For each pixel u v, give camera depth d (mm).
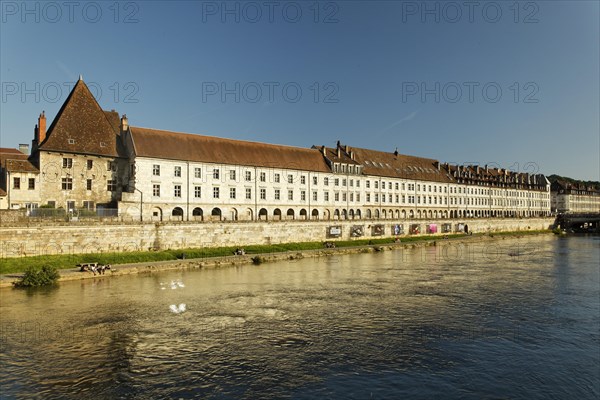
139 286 35781
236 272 43750
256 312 27875
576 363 19984
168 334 23391
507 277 41719
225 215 63906
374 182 86875
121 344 21859
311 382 17781
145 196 56125
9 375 18281
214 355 20516
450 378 18281
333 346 21797
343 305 29828
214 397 16500
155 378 18047
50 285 35938
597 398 16750
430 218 89938
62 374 18406
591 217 123438
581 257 59094
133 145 56875
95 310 28031
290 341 22469
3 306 28906
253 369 19000
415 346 21891
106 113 66250
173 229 51938
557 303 30844
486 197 118750
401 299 31797
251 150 70625
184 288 35156
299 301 30922
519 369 19266
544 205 145875
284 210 71438
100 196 57250
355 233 74188
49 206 51125
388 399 16469
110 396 16531
